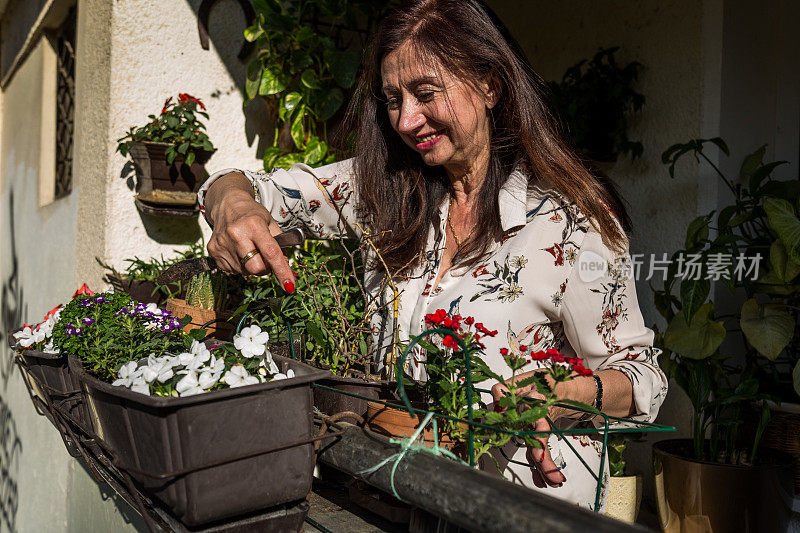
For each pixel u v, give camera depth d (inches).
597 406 42.4
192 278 66.0
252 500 33.7
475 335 39.4
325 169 62.1
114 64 82.0
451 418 34.2
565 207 47.9
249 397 33.0
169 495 32.6
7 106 192.4
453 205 53.3
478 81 47.1
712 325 85.9
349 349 53.0
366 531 39.9
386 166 55.9
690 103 97.5
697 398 85.9
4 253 186.7
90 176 90.6
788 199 88.1
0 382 177.3
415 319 50.6
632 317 48.5
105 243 82.8
